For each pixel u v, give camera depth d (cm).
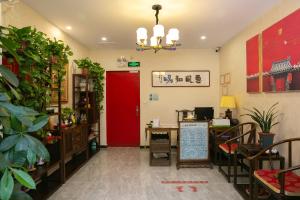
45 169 297
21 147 103
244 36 445
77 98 526
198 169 432
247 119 433
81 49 560
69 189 343
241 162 406
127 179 384
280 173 216
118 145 634
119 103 632
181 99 628
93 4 324
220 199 307
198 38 516
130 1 315
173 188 345
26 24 321
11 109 104
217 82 625
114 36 491
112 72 630
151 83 627
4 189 90
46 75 285
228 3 324
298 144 286
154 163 458
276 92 332
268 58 349
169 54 626
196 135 436
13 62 217
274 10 336
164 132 478
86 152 488
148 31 443
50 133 335
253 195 280
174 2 320
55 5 326
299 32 277
